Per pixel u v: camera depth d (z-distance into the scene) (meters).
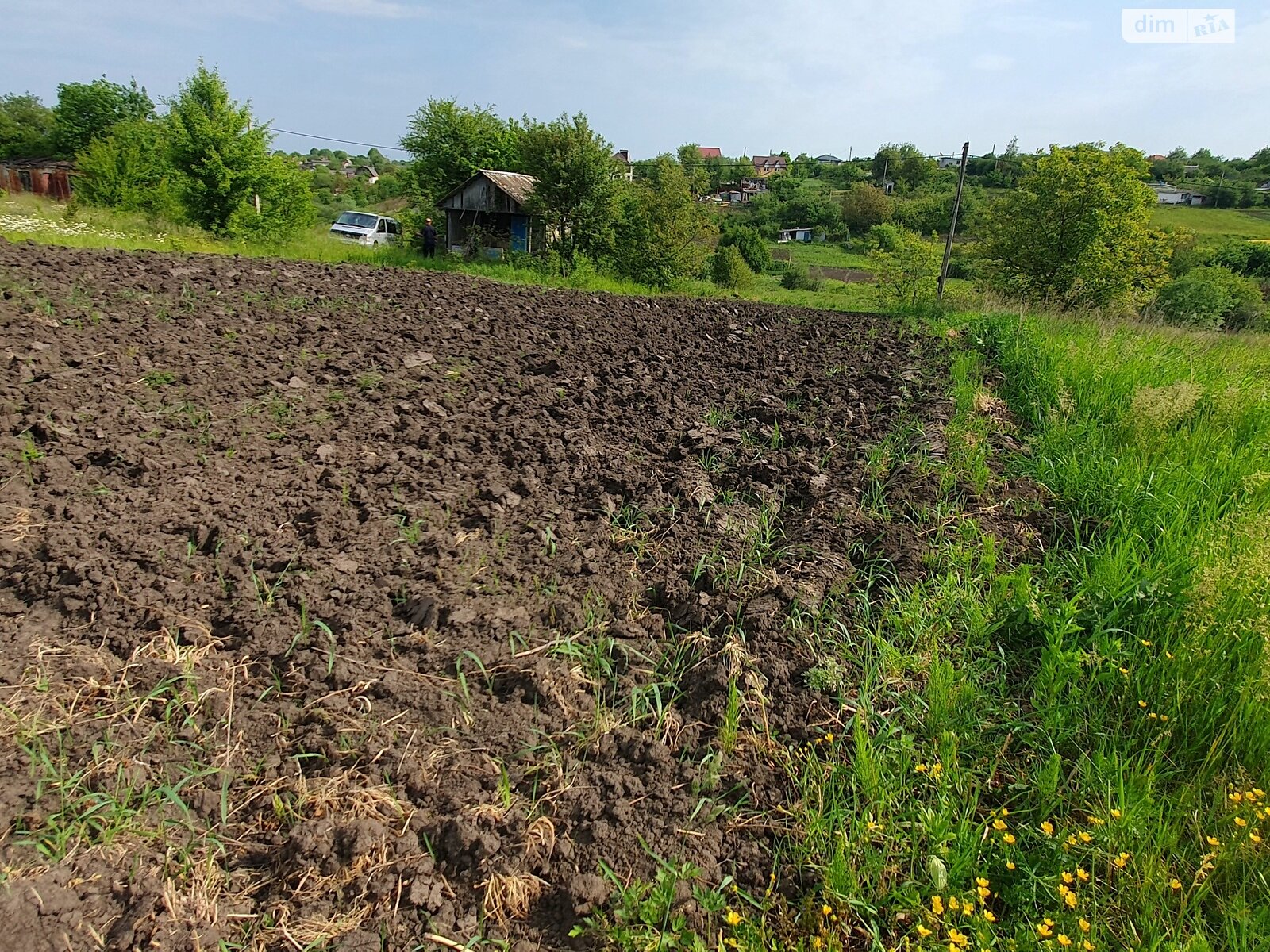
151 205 21.66
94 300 8.62
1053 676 3.24
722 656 3.35
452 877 2.40
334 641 3.39
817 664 3.35
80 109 42.28
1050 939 2.18
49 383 5.89
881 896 2.35
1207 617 3.35
